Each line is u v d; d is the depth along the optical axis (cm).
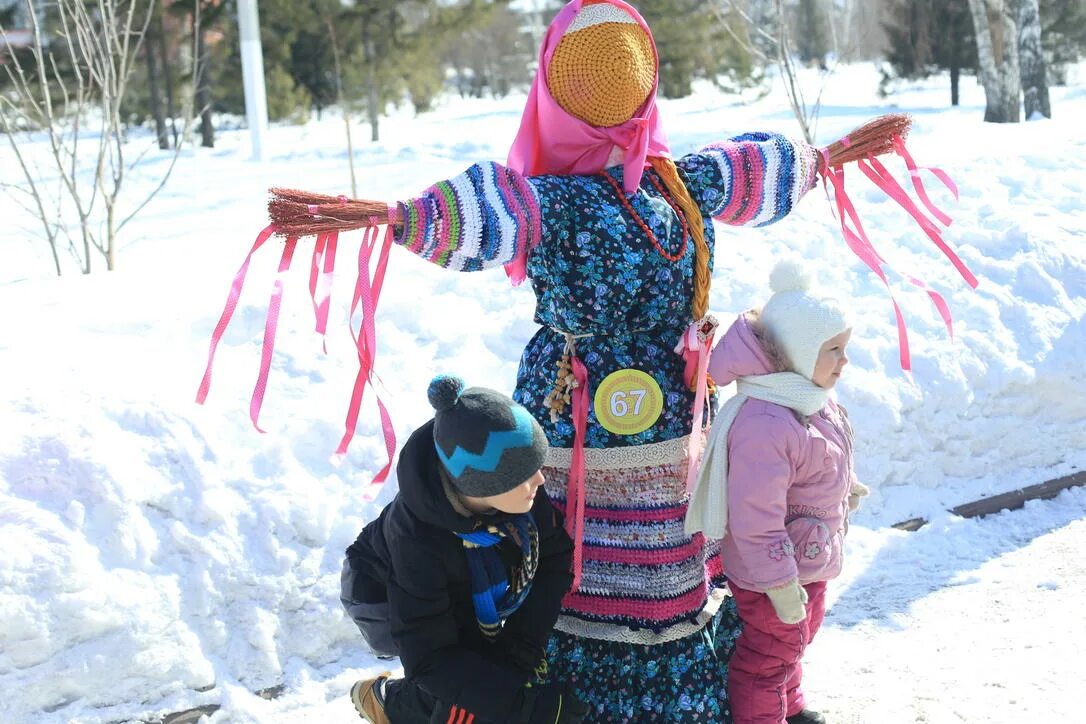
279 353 387
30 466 305
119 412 331
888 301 466
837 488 268
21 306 425
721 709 275
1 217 1008
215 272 477
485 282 459
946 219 301
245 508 324
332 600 321
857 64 2944
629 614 261
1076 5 2192
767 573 255
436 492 230
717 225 529
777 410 259
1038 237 505
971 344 445
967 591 360
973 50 1870
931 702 297
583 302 253
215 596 307
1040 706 291
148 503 313
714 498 261
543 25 3912
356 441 357
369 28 2156
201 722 290
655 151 262
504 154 1359
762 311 266
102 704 284
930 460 423
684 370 267
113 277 482
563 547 250
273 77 2075
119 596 291
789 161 274
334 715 298
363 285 249
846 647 329
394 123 2222
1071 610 342
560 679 268
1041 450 443
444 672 234
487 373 406
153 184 1235
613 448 259
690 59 2331
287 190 240
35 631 278
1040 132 906
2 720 272
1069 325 463
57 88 1600
